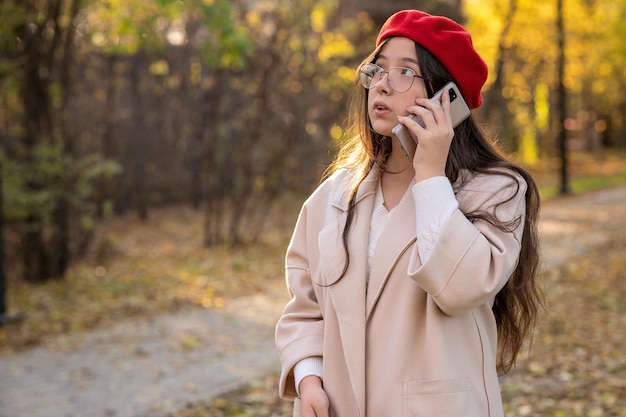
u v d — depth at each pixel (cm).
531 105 3228
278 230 1553
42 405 502
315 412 161
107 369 588
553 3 2031
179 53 1923
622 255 1089
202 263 1174
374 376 156
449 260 143
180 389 526
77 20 1036
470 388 152
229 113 1454
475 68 159
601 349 594
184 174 2136
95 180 1416
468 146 164
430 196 149
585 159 3825
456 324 154
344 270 161
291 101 1405
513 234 152
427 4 1509
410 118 155
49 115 1023
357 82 172
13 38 930
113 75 1728
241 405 488
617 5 2127
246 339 675
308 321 176
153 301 884
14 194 938
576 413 446
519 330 175
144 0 848
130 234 1614
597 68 2727
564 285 881
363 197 167
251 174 1366
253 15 1308
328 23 1440
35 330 748
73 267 1180
